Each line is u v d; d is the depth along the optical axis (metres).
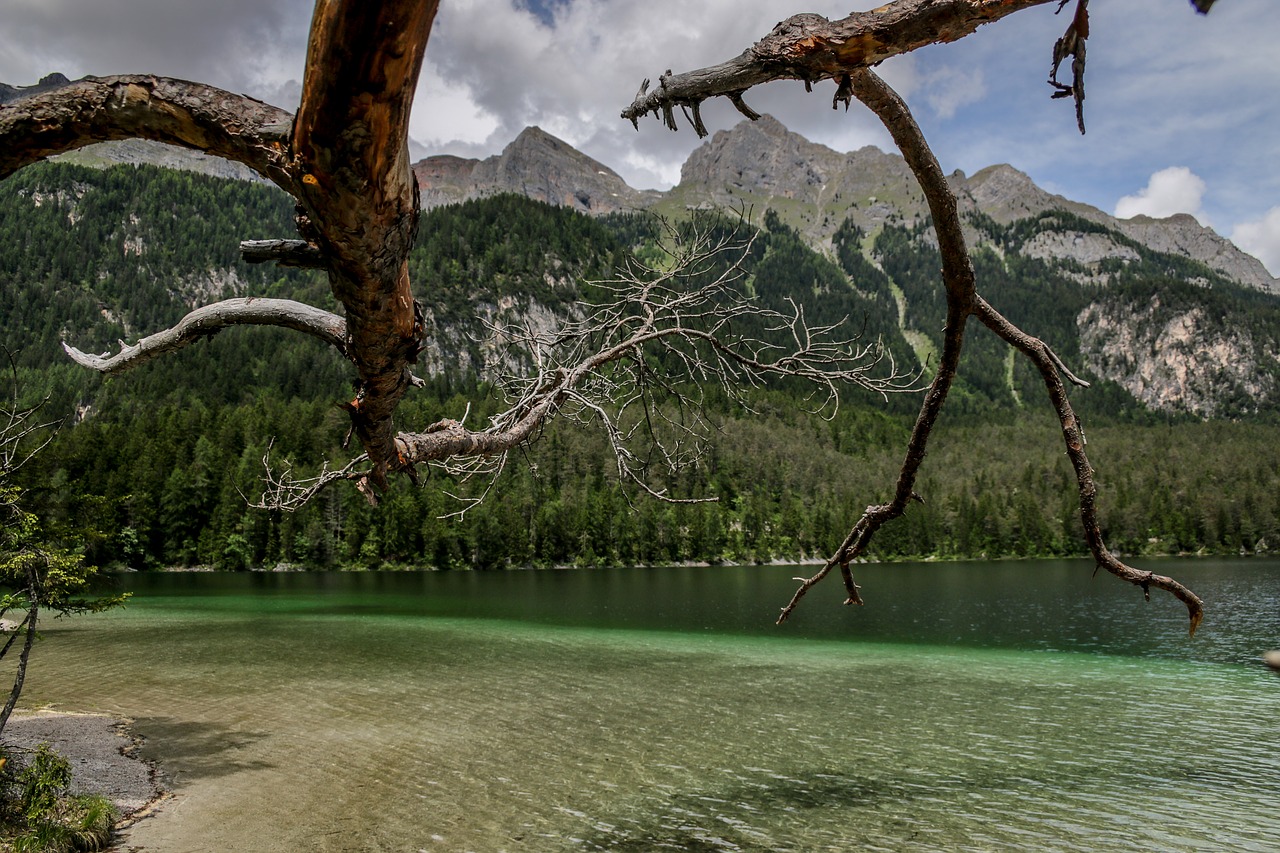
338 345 2.46
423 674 23.08
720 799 12.41
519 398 5.05
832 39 1.59
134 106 1.36
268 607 42.16
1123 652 29.72
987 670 25.25
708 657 27.50
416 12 0.98
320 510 77.62
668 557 90.44
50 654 25.72
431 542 78.75
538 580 67.06
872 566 94.62
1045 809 12.12
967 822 11.52
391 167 1.21
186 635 30.52
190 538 74.12
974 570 87.44
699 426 6.08
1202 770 14.18
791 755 14.95
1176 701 20.48
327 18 0.98
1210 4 0.96
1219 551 110.12
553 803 12.12
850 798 12.52
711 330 5.63
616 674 23.66
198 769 13.55
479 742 15.64
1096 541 2.95
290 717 17.56
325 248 1.37
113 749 14.62
